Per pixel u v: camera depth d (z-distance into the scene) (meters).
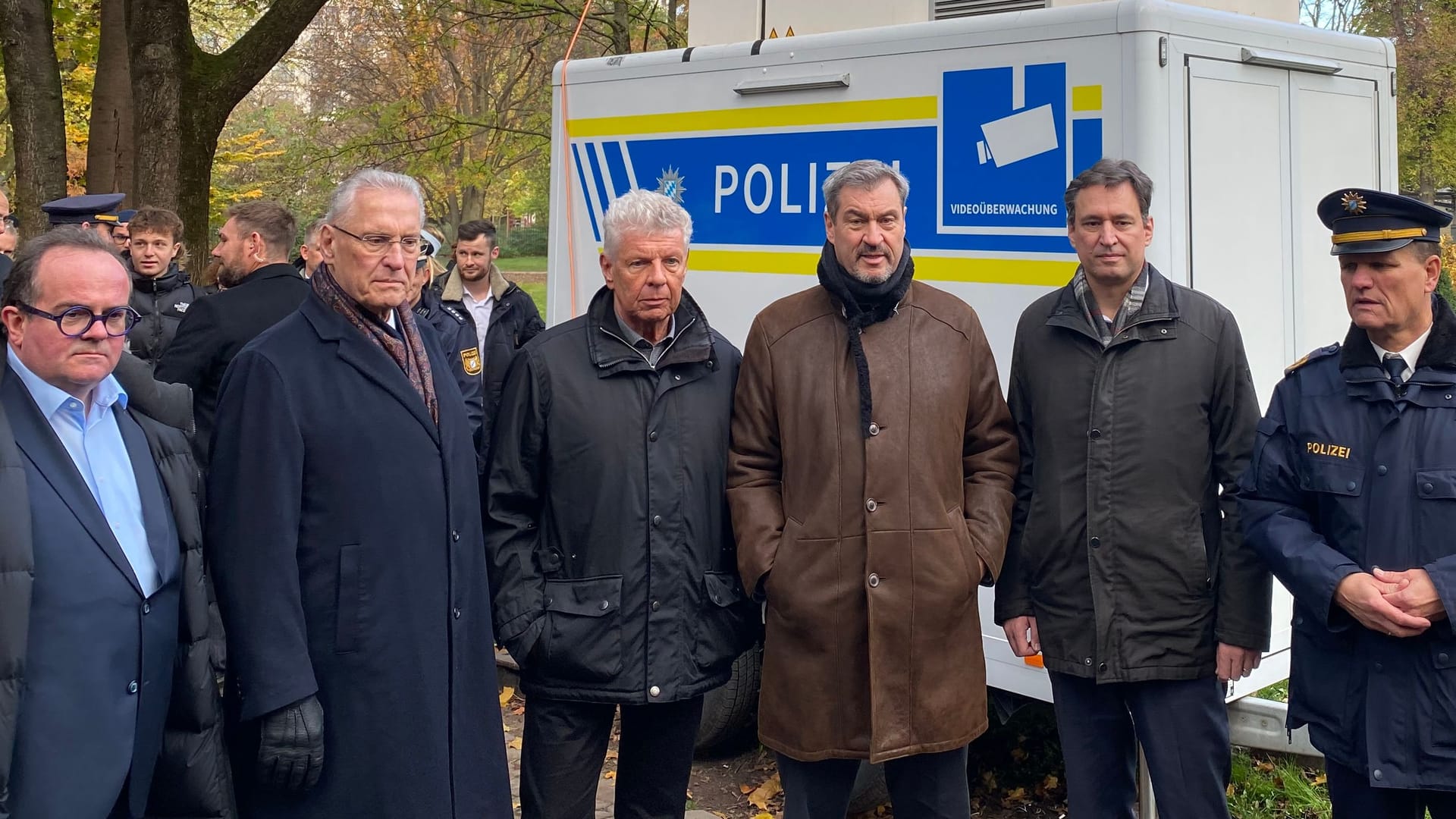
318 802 2.59
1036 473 3.04
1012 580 3.12
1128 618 2.92
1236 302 3.65
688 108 4.60
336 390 2.62
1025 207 3.65
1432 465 2.46
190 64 9.46
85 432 2.39
